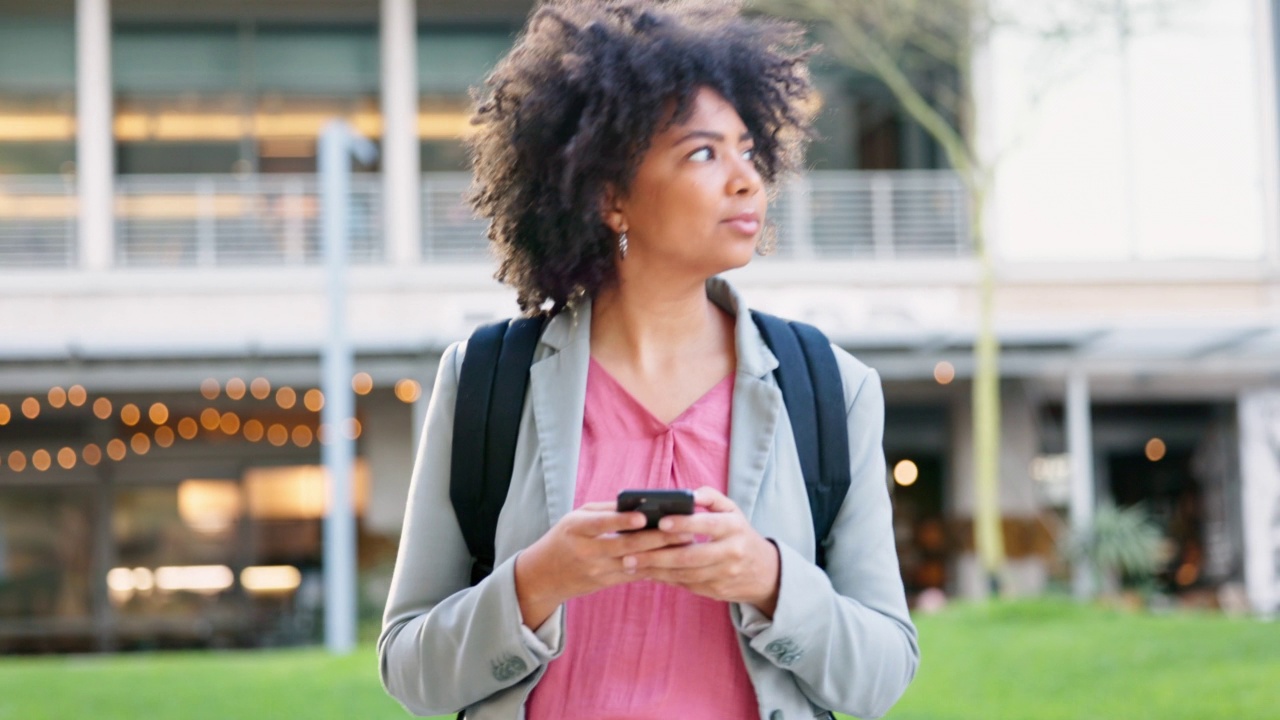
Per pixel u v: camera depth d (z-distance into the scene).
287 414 16.28
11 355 14.55
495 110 1.66
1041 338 14.80
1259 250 15.66
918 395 16.58
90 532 16.14
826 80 16.22
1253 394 16.16
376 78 16.41
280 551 16.16
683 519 1.31
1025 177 15.77
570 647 1.52
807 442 1.56
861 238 16.25
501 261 1.68
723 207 1.53
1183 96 15.66
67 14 16.17
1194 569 16.28
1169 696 8.09
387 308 15.73
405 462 16.19
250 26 16.38
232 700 8.44
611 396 1.59
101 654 15.73
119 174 16.20
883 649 1.50
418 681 1.52
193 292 15.67
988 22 13.29
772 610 1.43
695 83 1.54
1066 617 11.66
